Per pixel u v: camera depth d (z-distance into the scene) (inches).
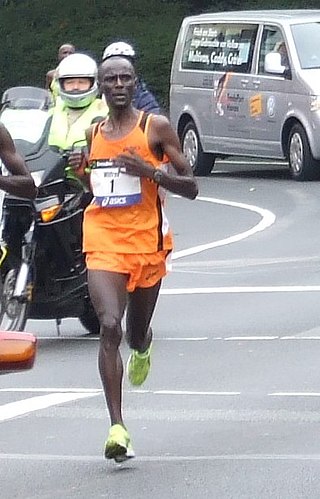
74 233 421.7
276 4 1416.1
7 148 309.9
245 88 946.7
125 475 289.0
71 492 278.1
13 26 1483.8
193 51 1005.8
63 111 429.7
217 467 292.2
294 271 579.8
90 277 303.1
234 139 962.1
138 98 454.3
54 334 470.9
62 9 1486.2
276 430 323.6
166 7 1467.8
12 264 414.9
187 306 508.1
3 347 220.5
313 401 352.8
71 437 323.9
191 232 715.4
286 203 812.0
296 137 909.8
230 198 852.6
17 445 318.0
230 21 971.3
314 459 296.4
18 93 454.0
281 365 399.2
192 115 1000.9
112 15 1473.9
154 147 306.0
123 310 302.2
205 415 340.8
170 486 279.4
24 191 311.6
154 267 308.0
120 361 297.7
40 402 361.4
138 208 305.4
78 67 429.1
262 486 277.0
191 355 417.7
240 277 570.9
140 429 328.2
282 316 481.1
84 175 314.0
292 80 908.6
